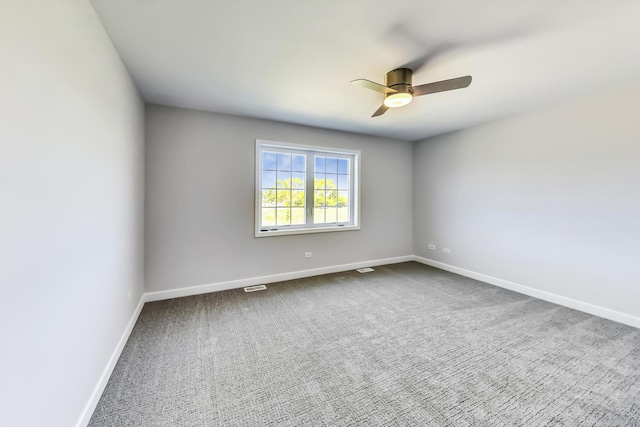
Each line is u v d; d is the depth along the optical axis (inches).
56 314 42.5
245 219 133.3
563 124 110.6
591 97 102.4
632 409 56.4
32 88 37.2
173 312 103.4
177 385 63.2
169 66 82.0
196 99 108.3
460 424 52.8
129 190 87.0
